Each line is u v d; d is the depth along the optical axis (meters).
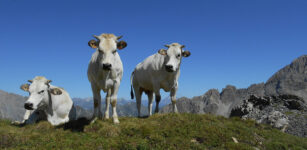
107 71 4.05
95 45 4.05
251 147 3.87
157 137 3.67
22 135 3.61
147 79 5.50
